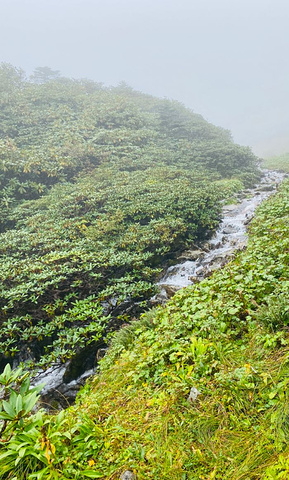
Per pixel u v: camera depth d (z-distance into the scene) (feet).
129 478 7.74
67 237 31.58
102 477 7.95
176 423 9.07
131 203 35.91
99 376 14.85
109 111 66.90
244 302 13.56
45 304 23.00
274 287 13.79
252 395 8.96
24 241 29.94
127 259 26.18
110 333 20.53
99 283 25.13
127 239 29.86
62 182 45.78
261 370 9.64
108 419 9.82
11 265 25.38
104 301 24.62
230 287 14.76
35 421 9.07
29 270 24.66
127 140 60.03
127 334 16.75
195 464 7.72
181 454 8.05
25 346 22.15
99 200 37.22
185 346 12.32
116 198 37.63
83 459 8.55
